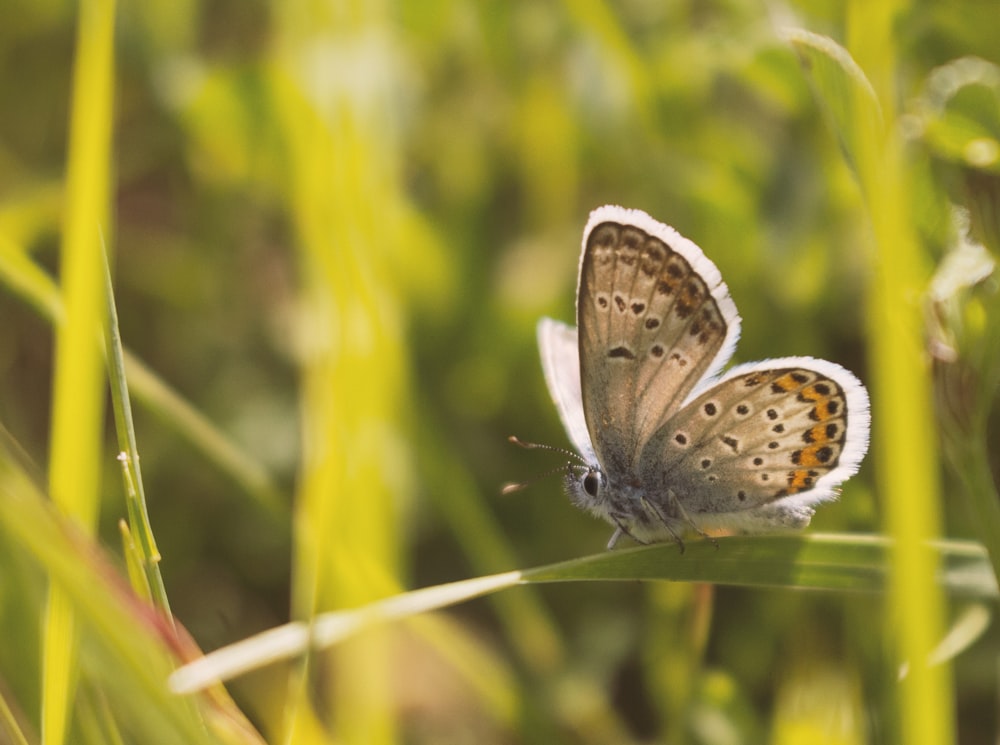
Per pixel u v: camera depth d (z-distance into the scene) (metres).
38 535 0.20
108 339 0.21
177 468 0.25
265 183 0.26
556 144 0.26
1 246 0.22
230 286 0.26
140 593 0.21
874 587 0.21
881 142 0.20
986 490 0.21
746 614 0.24
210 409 0.26
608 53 0.25
